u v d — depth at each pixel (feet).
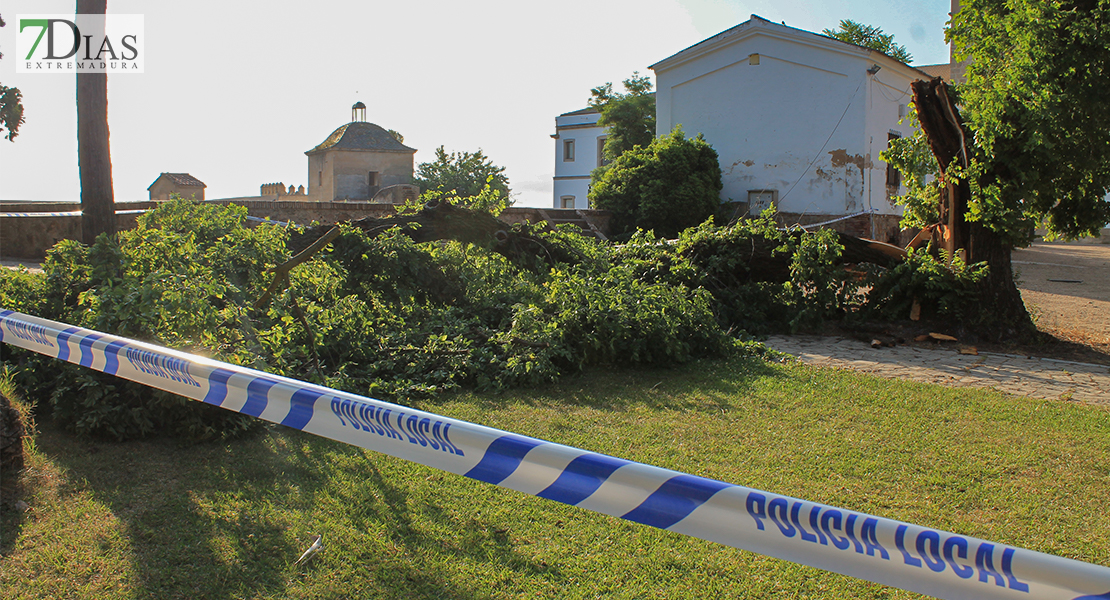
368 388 19.20
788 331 33.22
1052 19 28.91
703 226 35.83
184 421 14.57
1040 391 22.00
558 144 147.23
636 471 6.57
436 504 12.17
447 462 7.66
